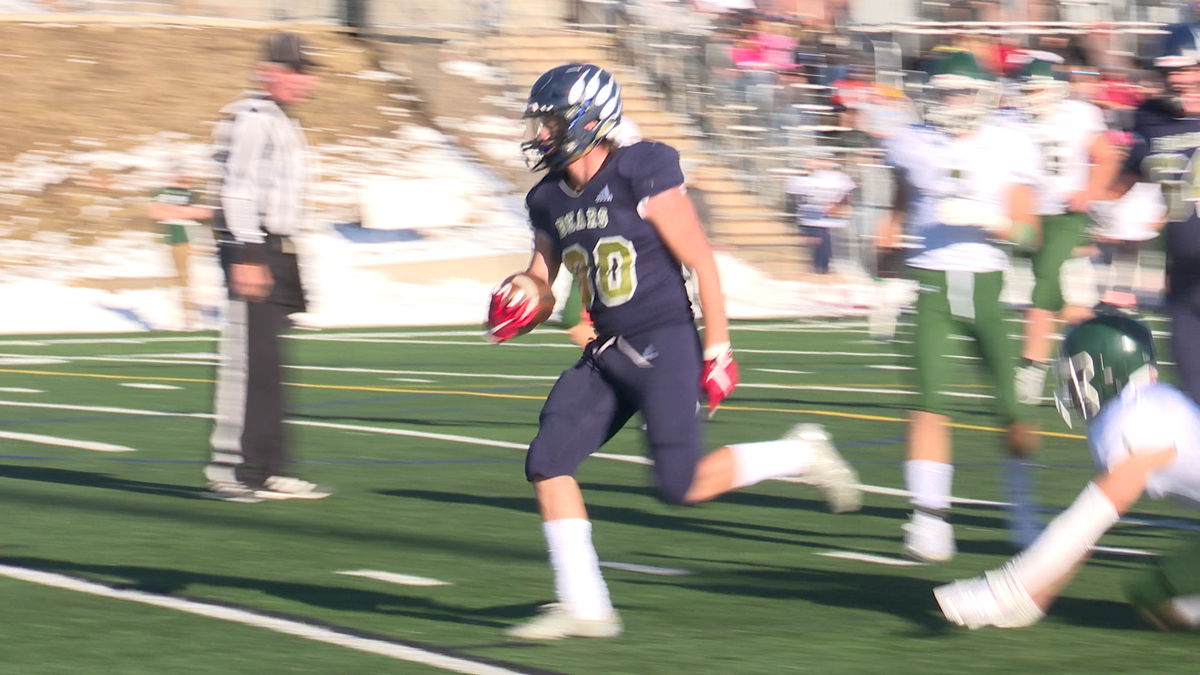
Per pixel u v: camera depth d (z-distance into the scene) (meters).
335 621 18.61
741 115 79.56
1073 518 16.86
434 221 73.81
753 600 20.05
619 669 16.50
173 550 22.75
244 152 26.28
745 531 24.92
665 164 17.00
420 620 18.75
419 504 26.88
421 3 93.25
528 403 41.06
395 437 35.00
